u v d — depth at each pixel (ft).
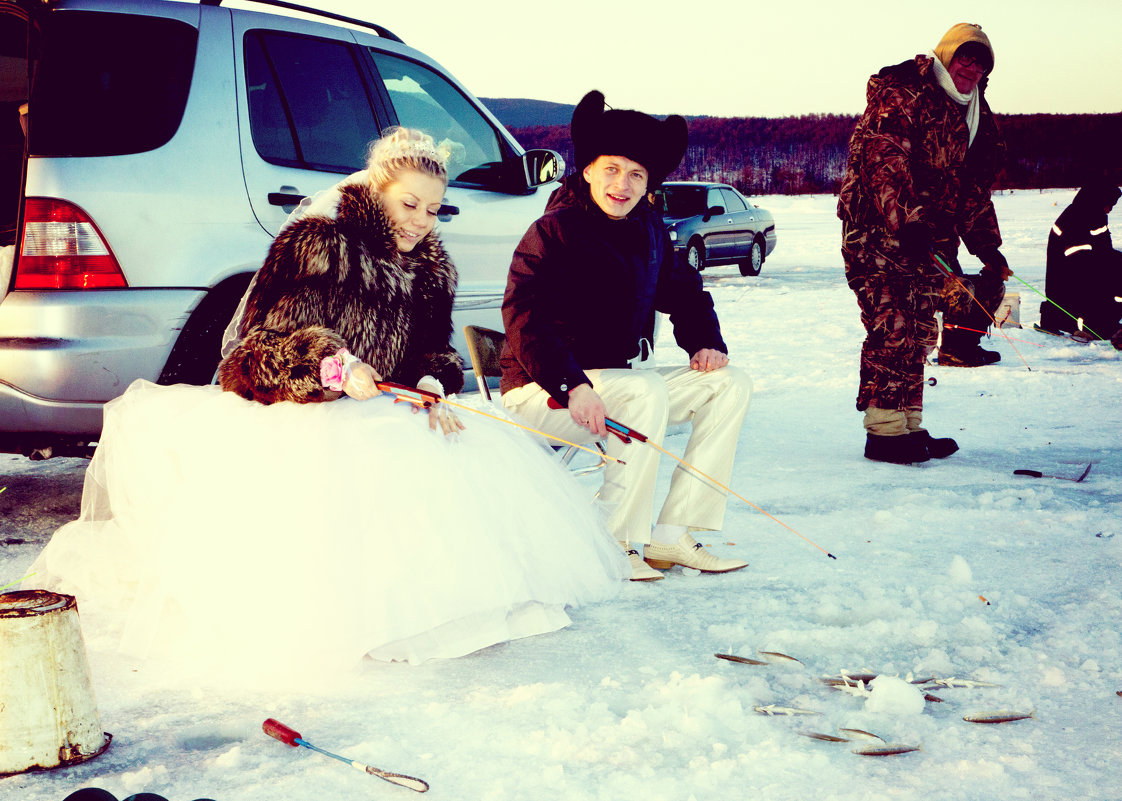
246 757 7.80
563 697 8.80
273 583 9.43
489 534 9.98
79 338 13.43
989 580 11.78
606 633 10.38
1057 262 32.65
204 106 14.87
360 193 10.35
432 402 10.24
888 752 7.79
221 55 15.26
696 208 62.34
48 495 16.28
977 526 13.85
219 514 9.75
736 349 32.71
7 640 7.62
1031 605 10.93
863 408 17.99
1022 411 21.95
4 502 15.76
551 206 12.24
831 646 9.96
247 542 9.60
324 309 10.22
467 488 9.99
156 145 14.30
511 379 12.48
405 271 10.71
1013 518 14.08
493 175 19.92
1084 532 13.44
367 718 8.50
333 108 16.99
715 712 8.46
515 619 10.36
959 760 7.69
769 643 10.02
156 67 14.62
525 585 10.23
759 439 19.84
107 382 13.66
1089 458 17.78
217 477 9.91
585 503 11.46
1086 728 8.18
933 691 8.92
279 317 10.17
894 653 9.80
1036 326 33.96
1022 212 130.41
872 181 17.07
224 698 8.93
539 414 12.25
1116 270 31.99
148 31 14.70
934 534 13.58
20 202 13.44
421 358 11.24
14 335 13.33
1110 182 31.99
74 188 13.50
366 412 10.04
